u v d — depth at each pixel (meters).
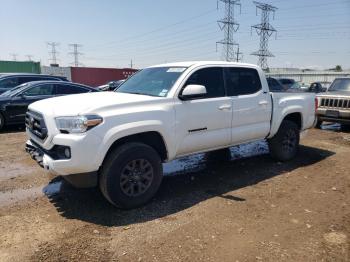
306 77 61.16
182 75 4.87
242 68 5.69
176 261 3.19
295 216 4.23
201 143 5.00
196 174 5.91
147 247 3.42
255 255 3.32
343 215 4.29
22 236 3.60
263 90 5.93
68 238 3.57
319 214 4.30
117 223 3.94
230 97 5.34
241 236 3.68
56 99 4.69
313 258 3.29
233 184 5.39
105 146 3.95
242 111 5.52
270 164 6.61
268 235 3.72
